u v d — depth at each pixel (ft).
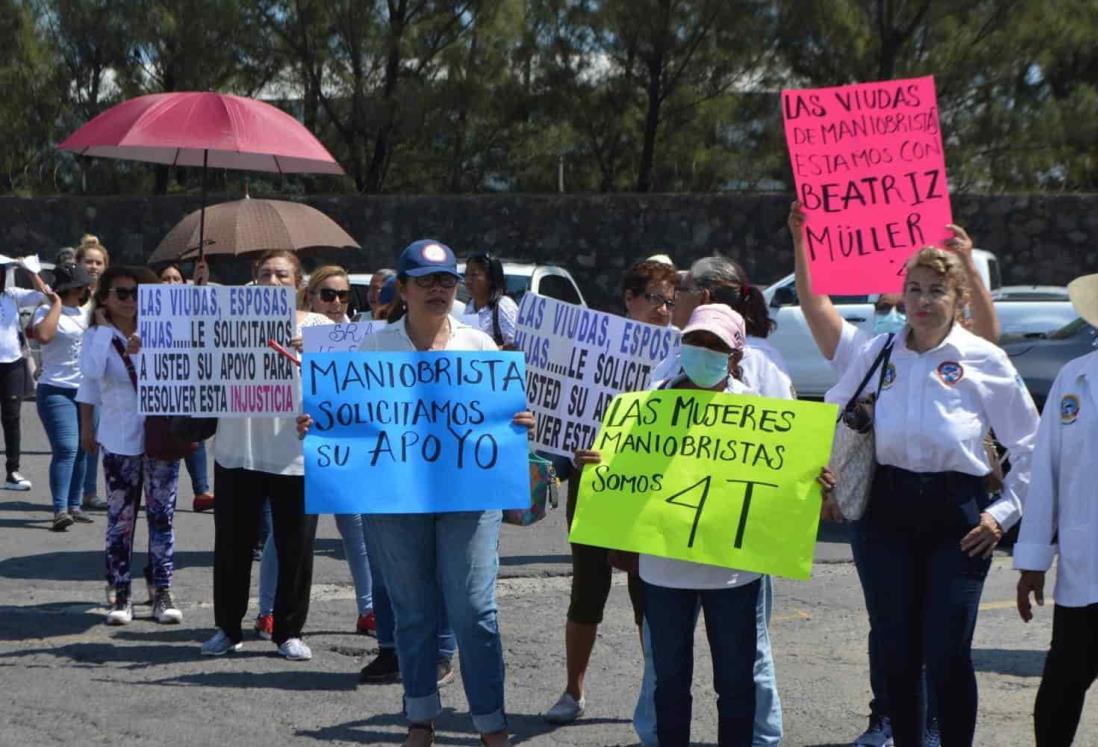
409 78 82.64
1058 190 83.76
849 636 25.16
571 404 20.18
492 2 80.02
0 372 41.78
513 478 17.26
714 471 15.37
